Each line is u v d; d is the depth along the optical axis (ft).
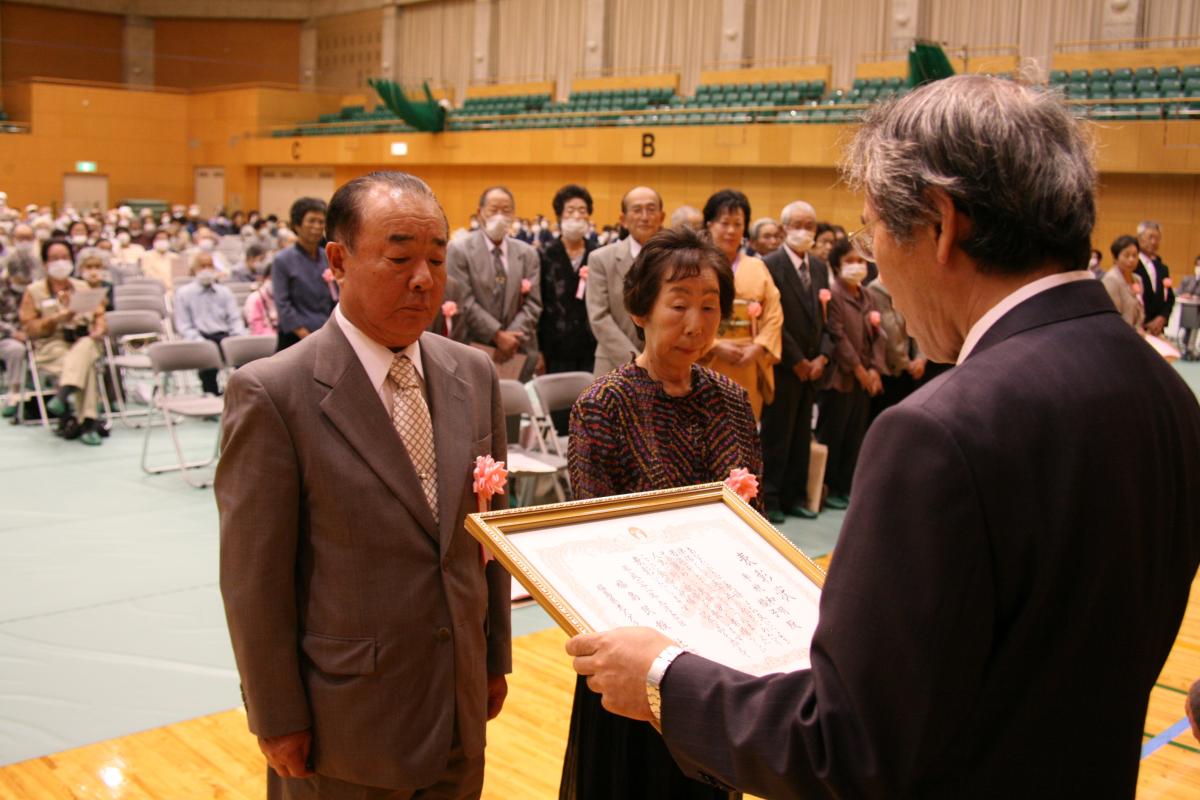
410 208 6.02
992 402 3.43
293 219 22.00
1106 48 48.62
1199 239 42.34
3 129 82.38
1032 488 3.36
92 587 15.60
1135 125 41.70
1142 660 3.61
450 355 6.81
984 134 3.57
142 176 87.97
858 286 20.89
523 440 19.88
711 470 7.39
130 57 91.04
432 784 6.20
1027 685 3.46
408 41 82.17
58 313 25.35
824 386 20.38
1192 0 46.60
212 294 30.01
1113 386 3.56
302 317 22.00
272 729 5.95
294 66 90.84
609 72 68.18
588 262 18.43
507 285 19.99
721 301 7.46
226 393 6.09
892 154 3.76
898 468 3.45
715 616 4.95
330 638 6.04
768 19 60.08
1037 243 3.64
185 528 18.63
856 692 3.43
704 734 3.96
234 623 5.95
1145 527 3.56
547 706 11.75
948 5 53.36
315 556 6.09
